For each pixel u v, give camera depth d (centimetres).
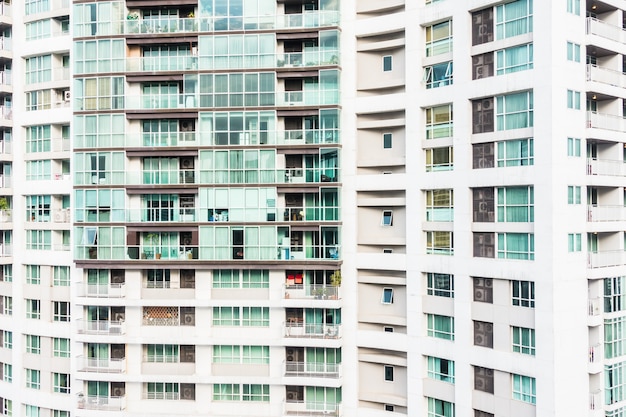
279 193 3869
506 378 3303
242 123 3856
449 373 3591
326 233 3816
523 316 3241
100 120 3959
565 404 3138
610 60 3525
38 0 4384
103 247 3931
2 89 4409
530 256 3238
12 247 4497
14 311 4453
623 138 3481
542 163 3159
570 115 3212
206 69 3881
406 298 3781
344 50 3938
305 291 3856
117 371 3941
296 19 3859
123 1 3962
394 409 3831
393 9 3925
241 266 3850
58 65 4369
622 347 3425
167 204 3956
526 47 3278
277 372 3875
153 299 3912
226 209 3862
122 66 3947
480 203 3472
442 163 3666
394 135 3906
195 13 3984
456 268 3525
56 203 4350
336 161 3806
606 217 3409
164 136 3934
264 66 3853
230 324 3931
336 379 3778
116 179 3931
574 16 3250
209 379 3866
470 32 3516
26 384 4422
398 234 3869
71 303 4209
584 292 3256
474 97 3462
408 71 3759
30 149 4428
